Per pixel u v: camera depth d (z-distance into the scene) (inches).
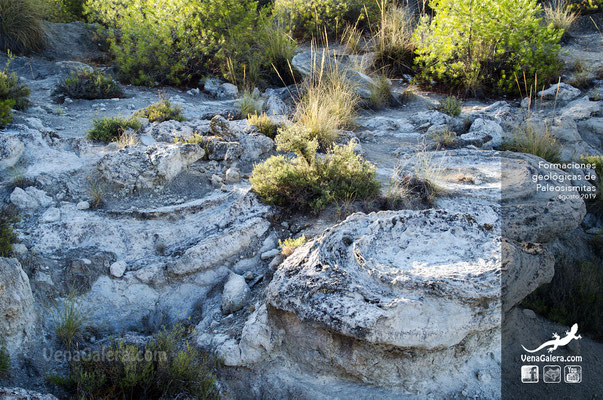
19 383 144.6
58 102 335.9
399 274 143.1
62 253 186.9
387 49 422.6
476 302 138.7
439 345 136.8
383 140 301.1
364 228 166.7
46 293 173.8
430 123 319.0
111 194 217.8
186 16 414.0
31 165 228.7
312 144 219.8
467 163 250.8
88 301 177.3
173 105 333.4
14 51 406.0
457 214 165.5
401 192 211.6
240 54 411.8
